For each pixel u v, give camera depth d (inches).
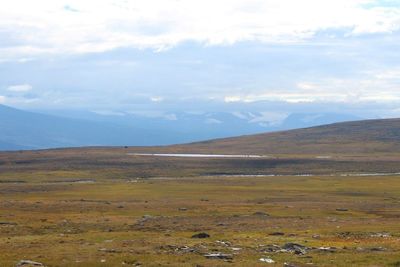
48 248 2058.3
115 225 3043.8
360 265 1654.8
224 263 1675.7
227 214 3752.5
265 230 2768.2
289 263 1686.8
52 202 4739.2
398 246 2102.6
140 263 1683.1
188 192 5994.1
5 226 2977.4
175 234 2583.7
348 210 4143.7
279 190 6215.6
